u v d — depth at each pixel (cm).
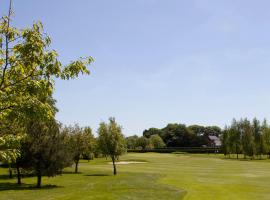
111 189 3209
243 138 13075
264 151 12750
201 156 12838
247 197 2836
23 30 1027
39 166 3706
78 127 6181
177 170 6275
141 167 7012
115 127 5566
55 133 3866
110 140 5412
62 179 4466
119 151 5431
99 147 5509
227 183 3900
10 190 3347
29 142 3666
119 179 4284
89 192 3023
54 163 3766
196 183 3838
